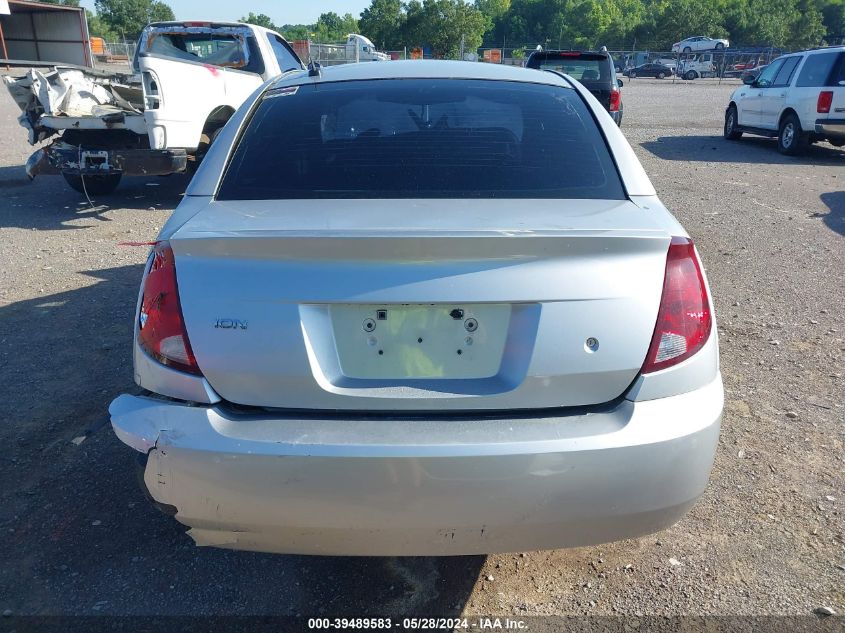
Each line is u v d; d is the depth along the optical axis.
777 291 5.68
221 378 2.10
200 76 7.80
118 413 2.19
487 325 2.10
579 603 2.51
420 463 1.99
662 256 2.18
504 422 2.07
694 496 2.19
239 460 2.03
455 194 2.48
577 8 91.44
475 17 65.94
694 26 84.50
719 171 11.29
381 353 2.11
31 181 9.96
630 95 28.19
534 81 3.20
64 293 5.52
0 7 35.06
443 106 2.92
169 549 2.77
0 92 22.95
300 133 2.79
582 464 2.02
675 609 2.47
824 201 9.11
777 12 91.25
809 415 3.72
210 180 2.62
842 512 2.95
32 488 3.11
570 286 2.09
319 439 2.02
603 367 2.09
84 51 39.12
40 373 4.16
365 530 2.07
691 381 2.16
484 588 2.59
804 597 2.51
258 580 2.63
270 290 2.08
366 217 2.26
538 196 2.48
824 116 12.29
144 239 7.14
